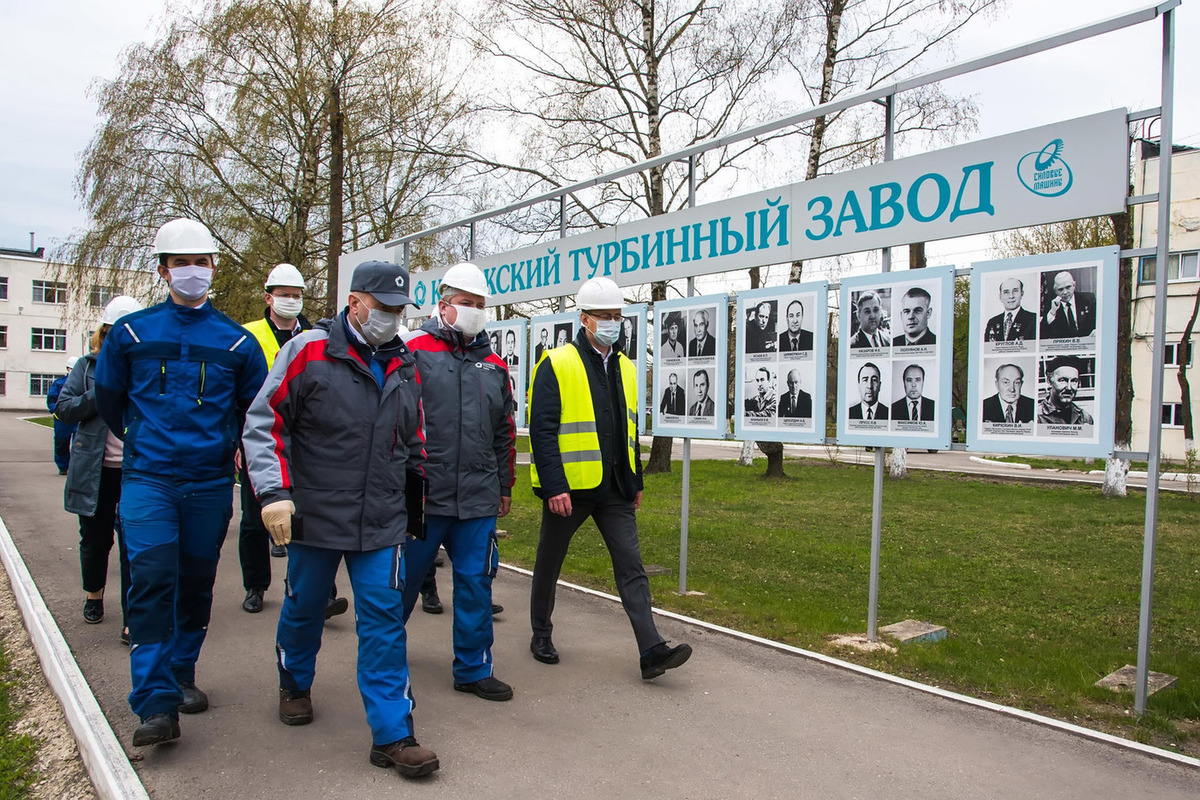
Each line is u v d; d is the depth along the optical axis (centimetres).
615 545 434
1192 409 2717
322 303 1933
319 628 351
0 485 1290
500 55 1677
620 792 298
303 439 325
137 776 299
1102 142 395
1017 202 426
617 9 1608
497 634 512
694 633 521
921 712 385
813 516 1172
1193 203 2628
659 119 1625
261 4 1680
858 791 303
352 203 1892
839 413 508
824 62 1495
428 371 397
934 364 458
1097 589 712
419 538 345
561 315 742
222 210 1827
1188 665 473
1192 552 915
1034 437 416
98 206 1777
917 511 1262
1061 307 407
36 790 308
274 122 1747
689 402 616
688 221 620
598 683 421
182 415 339
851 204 507
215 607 552
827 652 486
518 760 325
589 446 431
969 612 624
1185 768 327
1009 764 329
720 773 316
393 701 317
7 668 441
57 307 5503
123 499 329
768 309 552
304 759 321
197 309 353
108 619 518
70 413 474
